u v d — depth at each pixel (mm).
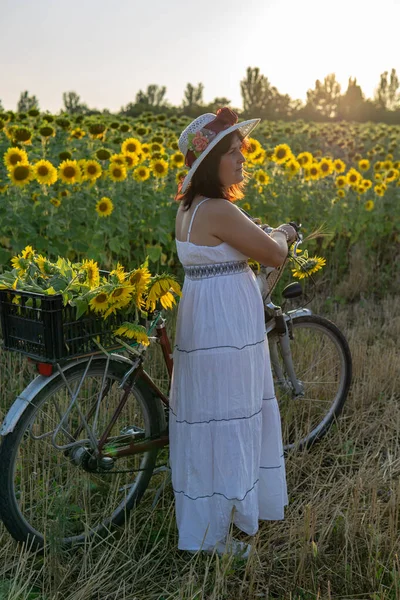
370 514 2826
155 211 5332
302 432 3691
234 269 2588
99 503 2955
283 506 2883
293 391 3531
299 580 2533
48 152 6137
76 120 8250
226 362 2561
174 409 2756
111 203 4914
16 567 2553
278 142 11922
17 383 3891
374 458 3471
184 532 2688
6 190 4797
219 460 2613
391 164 7926
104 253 5051
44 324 2398
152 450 2926
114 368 2775
